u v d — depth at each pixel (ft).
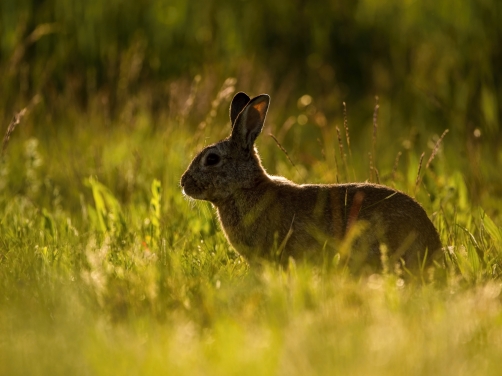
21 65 60.44
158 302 23.70
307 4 77.71
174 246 31.94
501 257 29.53
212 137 47.52
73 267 27.76
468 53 61.26
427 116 60.29
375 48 74.95
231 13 71.67
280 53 74.23
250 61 63.31
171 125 47.75
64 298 23.40
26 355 19.72
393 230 28.17
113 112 56.54
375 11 74.18
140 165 43.62
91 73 63.87
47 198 42.14
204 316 22.86
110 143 49.65
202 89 53.42
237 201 31.40
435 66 64.28
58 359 19.47
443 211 34.17
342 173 42.32
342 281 24.73
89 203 41.65
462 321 21.16
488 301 23.45
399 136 59.57
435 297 23.76
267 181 31.30
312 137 61.52
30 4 64.49
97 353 19.39
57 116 56.65
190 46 68.64
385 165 51.37
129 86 59.06
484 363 19.45
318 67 72.49
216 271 27.96
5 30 63.21
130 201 40.78
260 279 25.48
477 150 45.52
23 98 55.06
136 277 25.55
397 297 23.29
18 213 38.09
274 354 19.30
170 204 38.45
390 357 19.02
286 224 29.78
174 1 69.36
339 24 76.79
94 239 31.65
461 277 26.25
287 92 63.87
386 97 67.05
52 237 32.81
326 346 19.60
